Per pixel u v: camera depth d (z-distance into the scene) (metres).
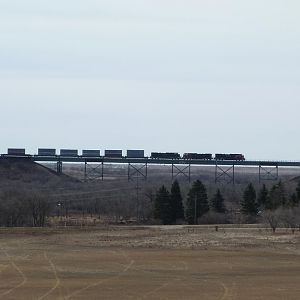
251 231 124.38
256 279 69.56
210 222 152.50
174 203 152.88
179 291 61.53
